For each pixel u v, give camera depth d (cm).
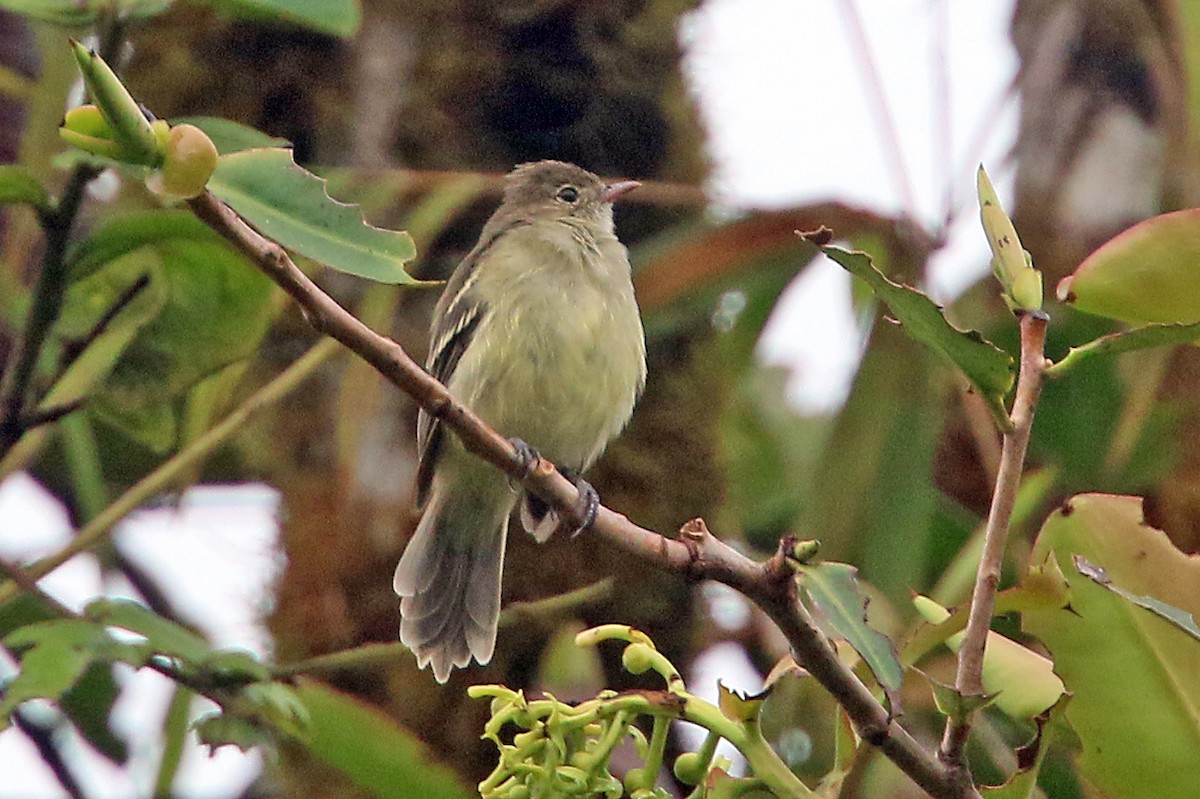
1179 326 507
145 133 462
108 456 1184
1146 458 1066
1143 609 598
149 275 834
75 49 445
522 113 1306
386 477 1218
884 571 961
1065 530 612
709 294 1143
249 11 795
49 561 903
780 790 550
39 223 779
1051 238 1190
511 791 557
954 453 1116
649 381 1268
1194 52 832
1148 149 1190
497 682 1166
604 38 1327
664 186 1165
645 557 563
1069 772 767
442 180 1123
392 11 1295
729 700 556
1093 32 1208
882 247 1042
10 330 1034
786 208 1069
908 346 998
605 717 560
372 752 806
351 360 1055
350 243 515
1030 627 605
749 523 1302
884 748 532
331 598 1205
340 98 1276
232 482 1242
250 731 782
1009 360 503
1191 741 594
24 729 1134
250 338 859
